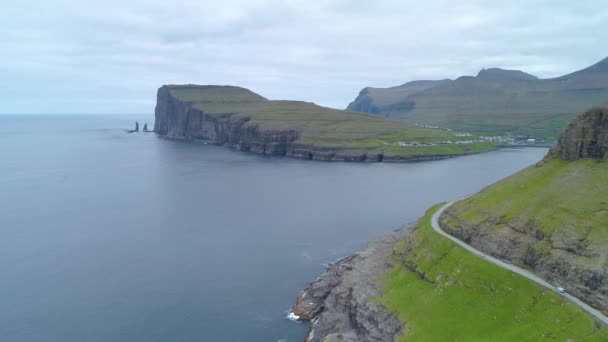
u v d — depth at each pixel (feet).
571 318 282.36
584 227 330.34
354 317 379.35
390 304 367.86
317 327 381.40
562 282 314.76
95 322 392.68
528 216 377.71
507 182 460.55
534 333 284.20
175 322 395.96
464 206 458.09
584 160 414.62
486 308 321.93
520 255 359.46
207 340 370.53
